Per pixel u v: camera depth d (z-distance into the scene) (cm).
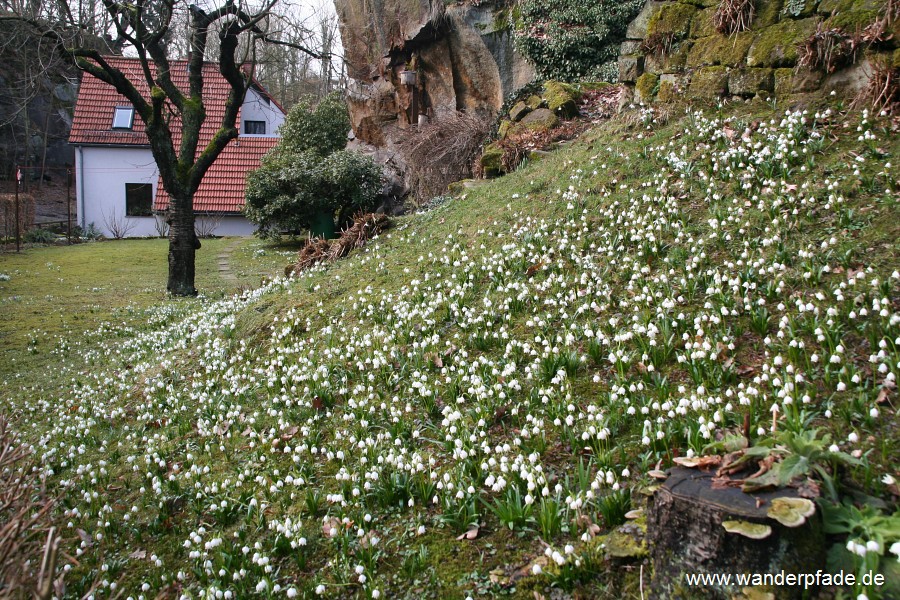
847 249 565
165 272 1908
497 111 1831
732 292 573
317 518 455
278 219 2041
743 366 493
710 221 675
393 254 996
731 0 905
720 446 365
